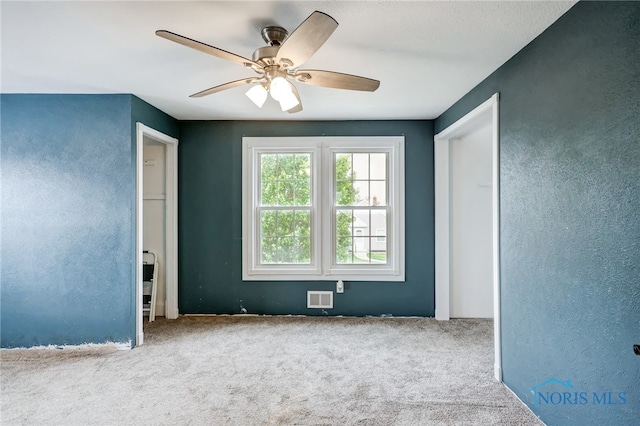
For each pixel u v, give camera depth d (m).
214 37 1.95
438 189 3.76
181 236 3.90
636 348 1.30
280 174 3.96
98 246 2.94
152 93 2.94
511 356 2.24
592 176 1.55
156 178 3.95
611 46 1.44
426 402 2.13
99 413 2.02
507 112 2.26
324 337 3.23
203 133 3.89
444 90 2.86
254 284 3.89
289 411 2.04
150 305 3.78
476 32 1.90
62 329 2.95
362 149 3.88
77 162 2.94
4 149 2.92
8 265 2.94
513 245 2.19
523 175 2.08
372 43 2.03
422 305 3.84
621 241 1.41
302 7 1.66
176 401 2.15
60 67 2.38
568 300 1.71
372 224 3.92
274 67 1.76
